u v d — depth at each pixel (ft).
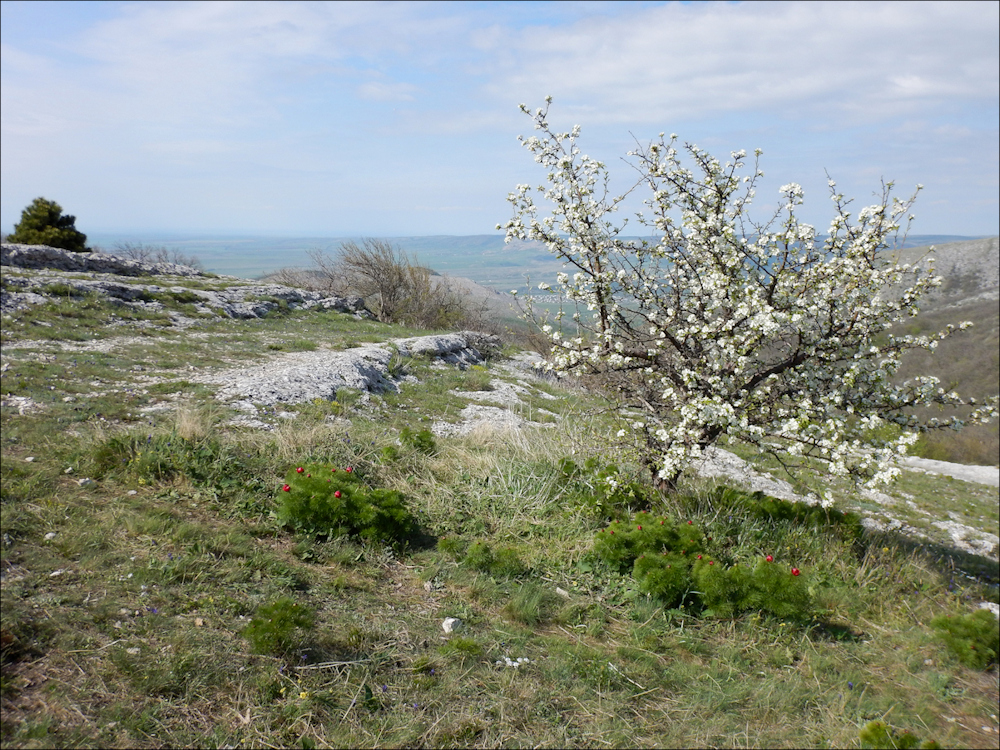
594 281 20.99
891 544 26.81
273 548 17.52
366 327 73.36
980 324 218.59
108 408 26.55
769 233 20.16
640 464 25.45
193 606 13.65
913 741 12.90
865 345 21.12
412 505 22.39
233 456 21.95
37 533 14.88
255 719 11.10
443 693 12.74
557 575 19.25
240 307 66.18
